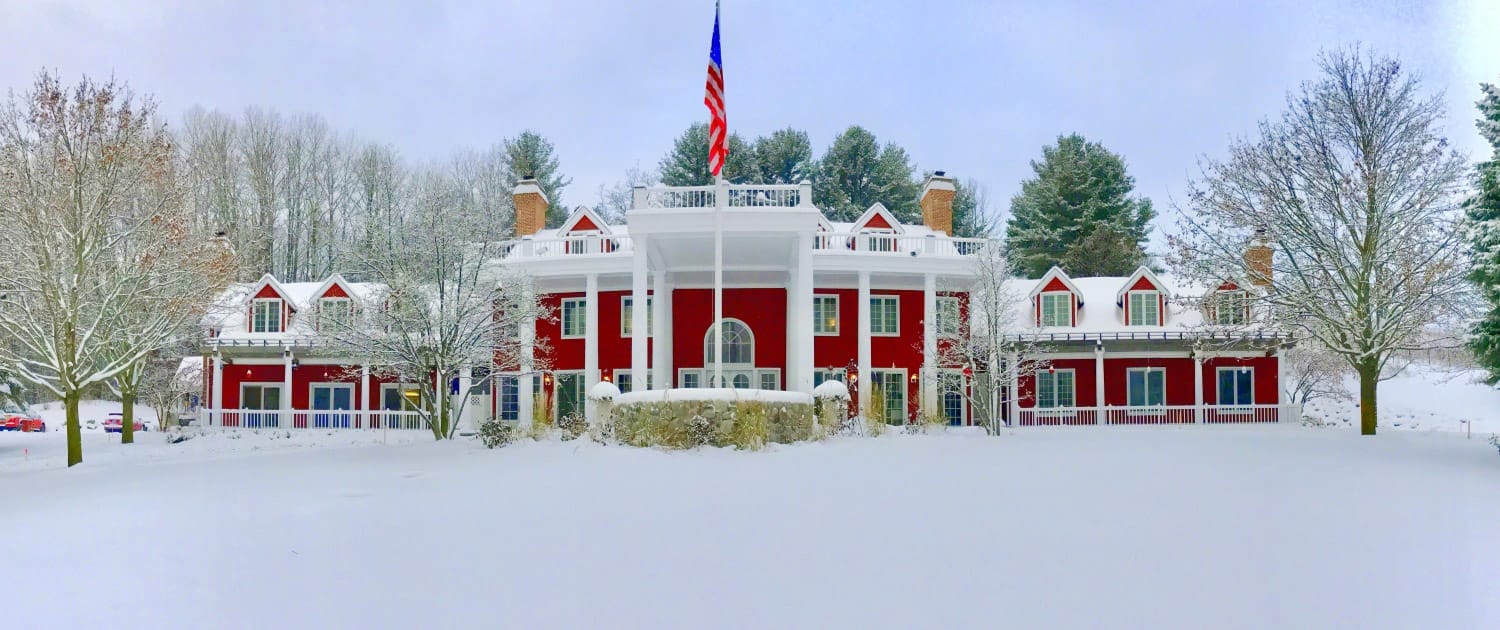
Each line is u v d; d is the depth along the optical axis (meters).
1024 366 35.88
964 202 73.88
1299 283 31.58
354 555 10.11
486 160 69.25
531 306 31.23
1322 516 11.83
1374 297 29.83
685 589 8.43
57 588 8.90
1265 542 10.18
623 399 23.03
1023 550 9.85
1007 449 21.72
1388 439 26.61
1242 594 8.08
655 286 33.53
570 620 7.55
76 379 26.00
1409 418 50.81
